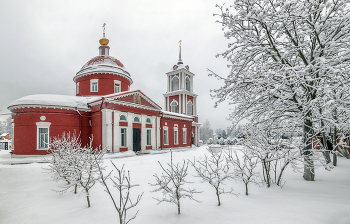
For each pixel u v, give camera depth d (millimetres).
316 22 6586
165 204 5164
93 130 20234
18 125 17625
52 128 17875
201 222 4031
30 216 4652
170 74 40812
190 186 6957
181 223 4020
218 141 40250
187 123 33031
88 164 6086
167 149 26688
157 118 25688
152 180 8008
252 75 6969
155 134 25078
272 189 6418
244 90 7848
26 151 17219
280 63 6945
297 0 5863
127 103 20828
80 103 20297
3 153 23953
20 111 17625
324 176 8500
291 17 6078
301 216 4078
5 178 8797
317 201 5020
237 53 7375
